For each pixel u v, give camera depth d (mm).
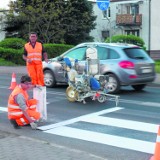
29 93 13805
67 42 39312
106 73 13906
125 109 10812
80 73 12539
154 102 12039
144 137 7840
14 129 8406
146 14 45188
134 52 14078
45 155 6250
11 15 37281
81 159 6059
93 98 11844
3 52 29984
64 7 37594
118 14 46906
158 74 20203
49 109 10781
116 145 7297
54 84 15414
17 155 6242
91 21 39906
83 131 8328
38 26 36094
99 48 14273
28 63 9727
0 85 16422
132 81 13680
